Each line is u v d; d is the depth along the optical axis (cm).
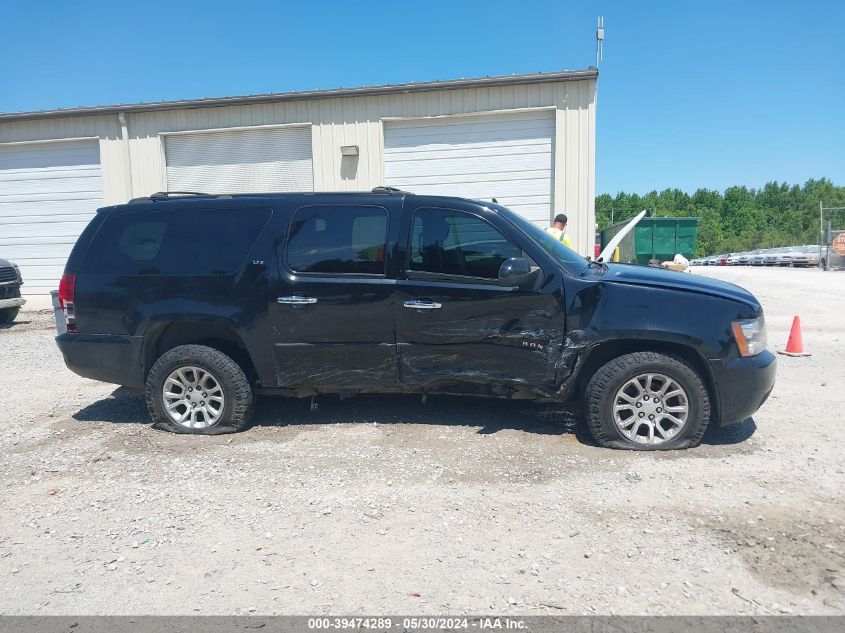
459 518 357
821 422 523
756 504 366
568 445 469
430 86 1270
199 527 354
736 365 438
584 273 478
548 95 1248
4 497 400
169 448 482
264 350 495
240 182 1398
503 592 285
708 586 286
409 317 475
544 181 1278
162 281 505
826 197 8806
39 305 1530
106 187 1448
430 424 522
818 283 2116
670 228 1614
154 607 280
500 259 470
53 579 305
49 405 620
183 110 1392
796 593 279
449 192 1315
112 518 368
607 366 452
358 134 1325
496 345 466
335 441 488
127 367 518
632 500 374
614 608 272
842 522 342
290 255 493
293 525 354
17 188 1508
